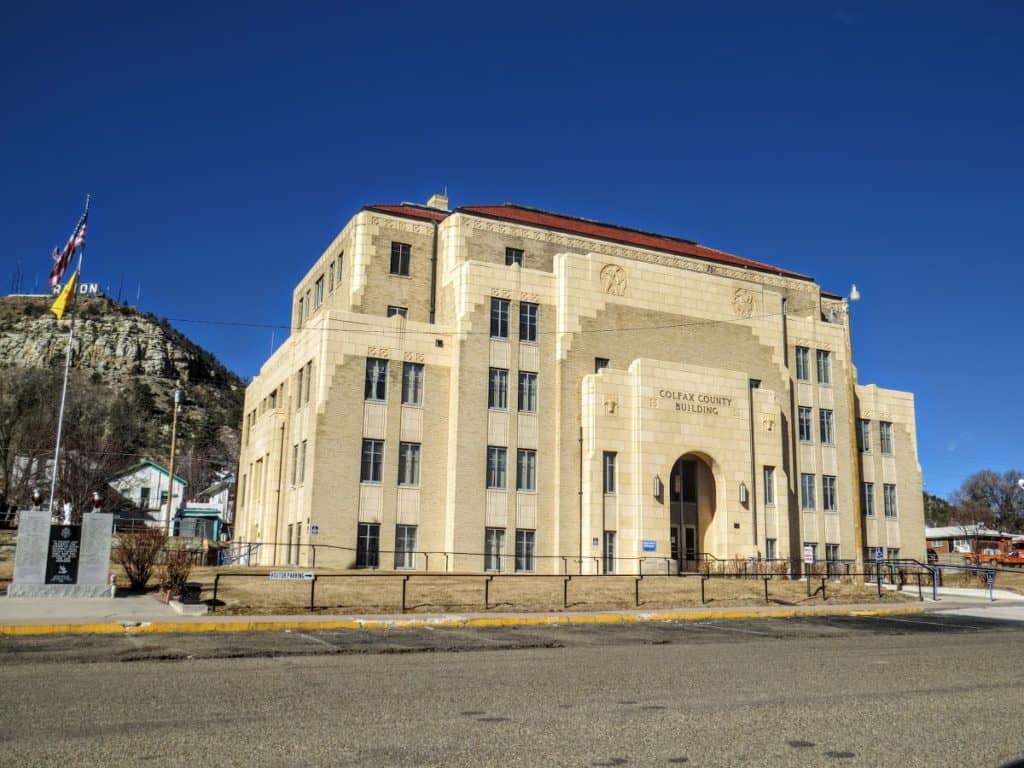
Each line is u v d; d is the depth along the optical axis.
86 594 23.66
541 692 11.16
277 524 45.06
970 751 8.02
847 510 51.62
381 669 13.27
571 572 42.38
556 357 44.59
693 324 48.19
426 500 41.56
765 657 15.39
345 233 47.97
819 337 53.03
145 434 130.12
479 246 46.25
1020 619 25.00
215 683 11.59
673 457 43.97
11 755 7.48
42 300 181.00
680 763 7.48
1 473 80.38
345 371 40.91
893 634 20.53
